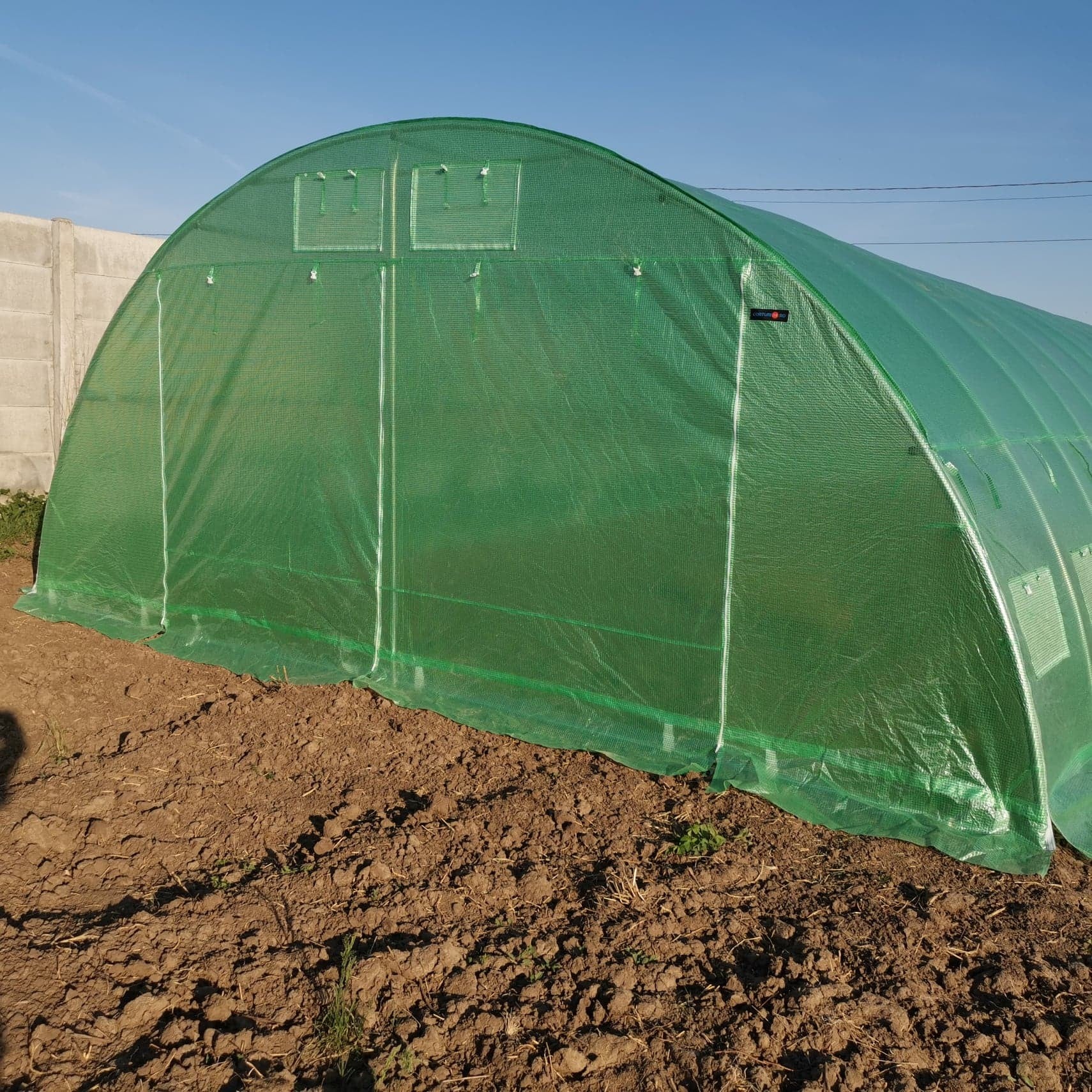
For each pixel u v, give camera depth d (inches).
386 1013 133.2
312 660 262.2
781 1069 125.1
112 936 143.7
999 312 295.3
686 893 161.3
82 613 304.3
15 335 419.2
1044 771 178.5
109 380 293.4
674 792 196.9
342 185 243.8
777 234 216.5
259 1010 133.4
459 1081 122.7
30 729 219.8
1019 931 154.4
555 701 226.4
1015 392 225.3
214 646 278.1
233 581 277.7
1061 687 193.0
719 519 201.5
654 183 200.4
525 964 143.6
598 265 209.6
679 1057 126.2
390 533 247.6
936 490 179.5
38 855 167.3
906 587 184.4
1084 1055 128.3
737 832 182.5
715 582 203.5
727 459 199.2
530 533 226.1
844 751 193.8
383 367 242.8
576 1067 124.4
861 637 189.8
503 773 207.0
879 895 163.0
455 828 180.5
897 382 183.9
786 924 154.4
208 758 209.2
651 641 212.7
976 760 182.2
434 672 244.2
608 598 217.5
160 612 293.3
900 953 147.2
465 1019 132.5
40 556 317.7
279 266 257.0
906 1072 124.7
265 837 179.5
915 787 186.9
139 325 285.0
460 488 235.1
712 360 198.2
